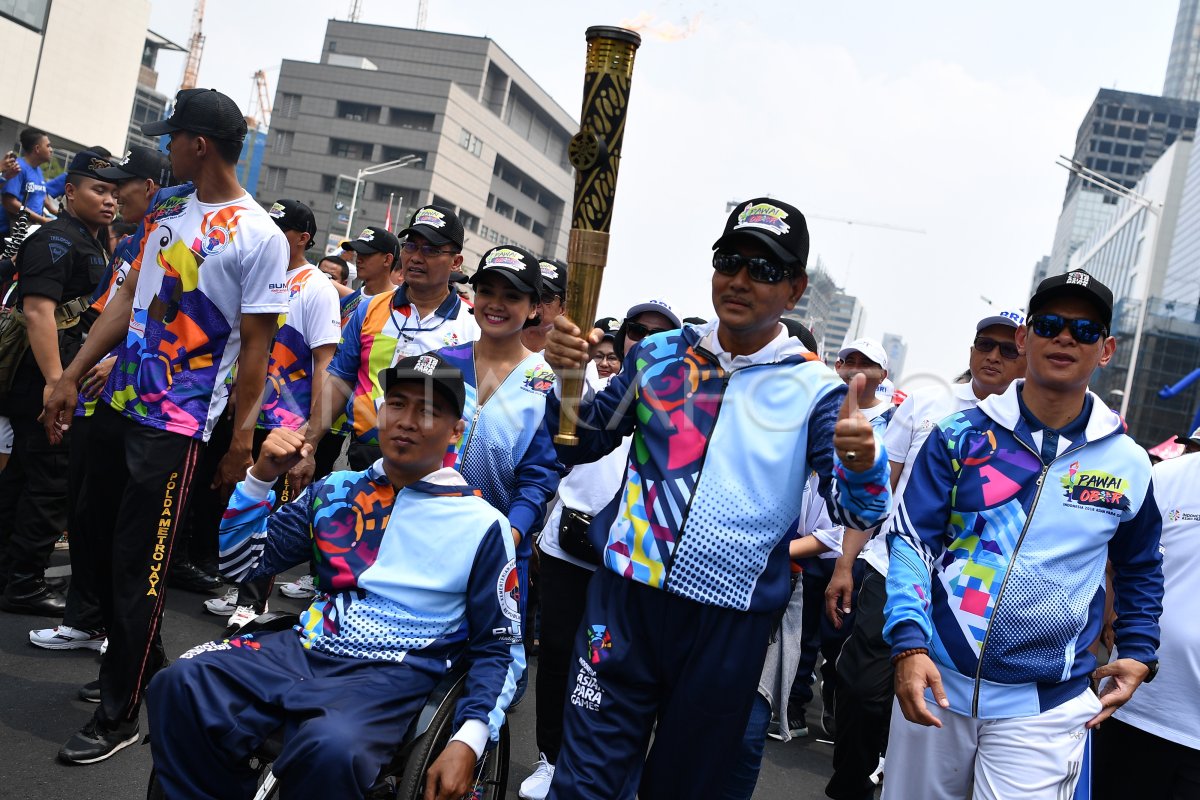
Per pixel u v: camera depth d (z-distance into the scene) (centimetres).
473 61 10481
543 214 11888
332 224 9119
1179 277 10094
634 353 303
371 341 515
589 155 244
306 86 9475
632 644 286
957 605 298
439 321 514
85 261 549
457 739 274
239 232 392
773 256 277
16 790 353
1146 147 14462
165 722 270
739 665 283
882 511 261
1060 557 294
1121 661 310
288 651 290
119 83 3597
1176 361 7456
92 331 417
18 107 3222
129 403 392
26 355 535
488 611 293
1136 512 301
